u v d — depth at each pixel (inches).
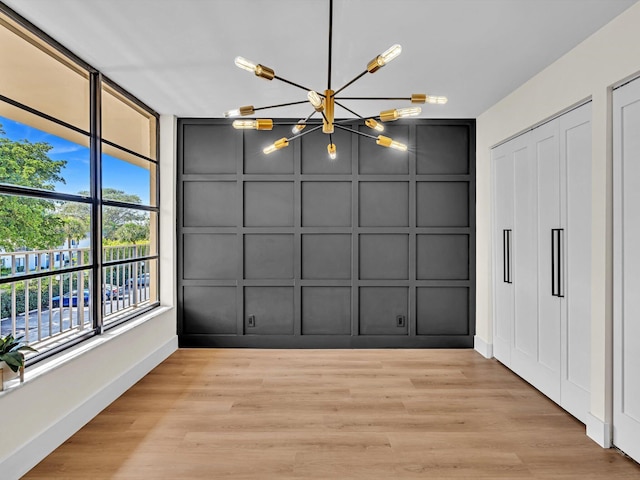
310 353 167.0
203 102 150.8
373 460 87.4
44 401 89.1
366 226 173.8
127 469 83.7
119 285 160.6
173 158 168.2
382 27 93.4
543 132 122.0
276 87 134.2
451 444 94.2
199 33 97.0
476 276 171.9
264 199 174.2
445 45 102.5
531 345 130.6
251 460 87.2
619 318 89.9
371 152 174.2
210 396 122.0
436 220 173.8
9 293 124.6
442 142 173.3
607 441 92.4
